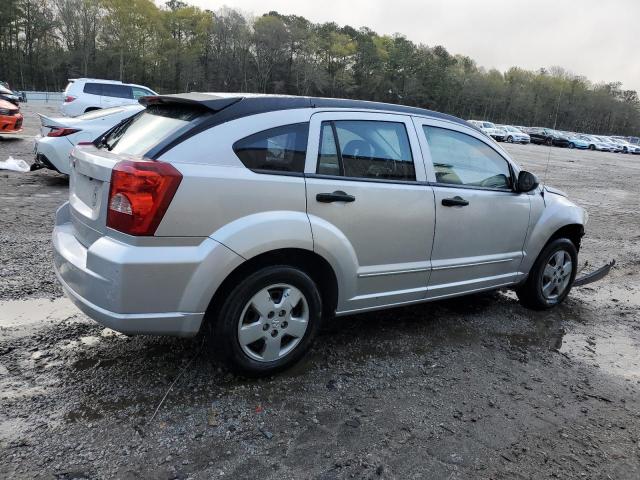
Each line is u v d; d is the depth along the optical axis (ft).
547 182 59.82
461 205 13.34
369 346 13.12
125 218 9.11
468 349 13.51
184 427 9.20
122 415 9.37
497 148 14.96
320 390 10.81
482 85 384.88
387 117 12.38
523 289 16.71
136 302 9.16
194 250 9.44
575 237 17.54
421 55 369.91
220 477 8.09
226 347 10.20
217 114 10.03
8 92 74.95
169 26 326.85
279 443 9.02
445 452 9.18
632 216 39.93
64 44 296.92
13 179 30.71
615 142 188.44
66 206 12.19
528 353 13.64
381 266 12.14
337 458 8.76
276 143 10.46
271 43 331.98
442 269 13.39
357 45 363.56
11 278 15.28
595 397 11.66
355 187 11.35
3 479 7.66
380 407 10.40
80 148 11.41
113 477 7.91
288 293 10.75
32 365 10.77
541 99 388.16
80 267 9.70
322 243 10.79
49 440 8.58
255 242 9.87
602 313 17.44
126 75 304.91
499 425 10.17
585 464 9.22
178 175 9.18
